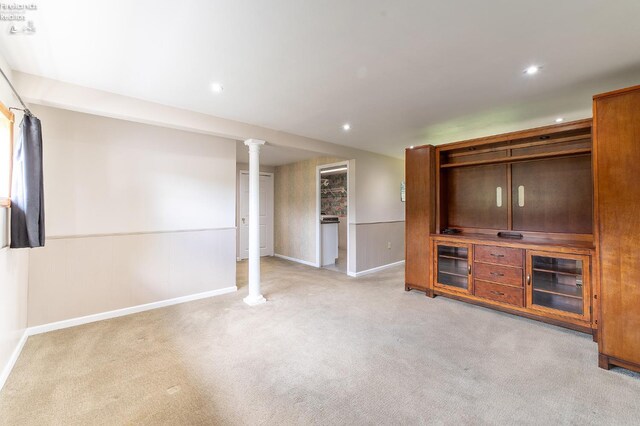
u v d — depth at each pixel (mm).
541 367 2215
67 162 2980
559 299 3014
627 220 2111
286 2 1514
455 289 3707
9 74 2170
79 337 2713
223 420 1668
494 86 2594
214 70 2279
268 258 6887
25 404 1793
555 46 1956
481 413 1724
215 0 1492
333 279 4926
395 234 6094
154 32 1779
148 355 2385
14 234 2125
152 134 3500
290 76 2387
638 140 2068
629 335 2102
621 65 2217
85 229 3076
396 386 1983
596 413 1728
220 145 4078
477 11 1600
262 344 2580
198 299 3852
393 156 5930
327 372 2146
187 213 3781
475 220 4035
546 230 3457
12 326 2256
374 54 2059
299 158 6062
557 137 3271
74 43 1893
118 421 1659
